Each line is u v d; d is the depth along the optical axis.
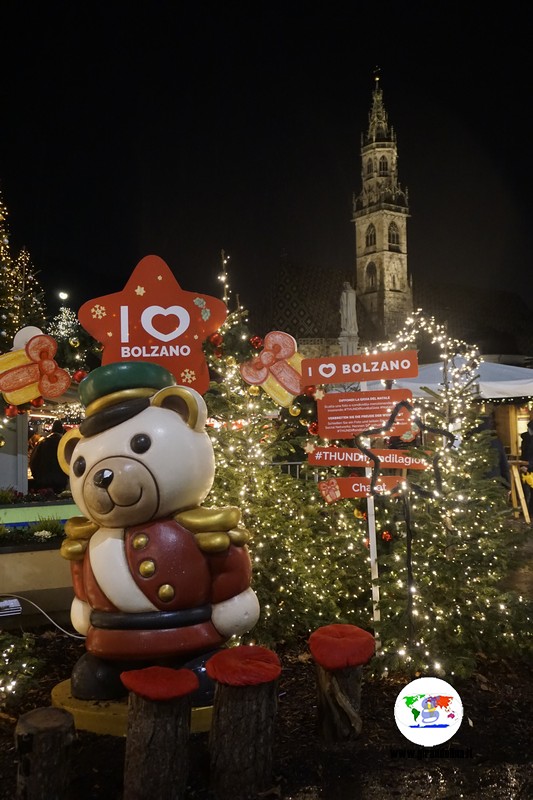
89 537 4.59
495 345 63.53
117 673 4.63
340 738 4.39
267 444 6.60
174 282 5.27
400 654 5.22
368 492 5.52
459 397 6.40
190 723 4.10
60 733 3.52
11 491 8.30
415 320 7.19
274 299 61.91
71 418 15.72
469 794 3.87
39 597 6.55
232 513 4.43
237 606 4.50
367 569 6.97
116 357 5.23
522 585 7.73
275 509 6.41
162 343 5.24
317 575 6.70
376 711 4.80
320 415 5.53
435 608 5.56
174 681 3.68
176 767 3.70
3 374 5.22
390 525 6.99
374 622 5.54
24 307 9.91
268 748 3.91
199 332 5.28
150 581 4.29
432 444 6.36
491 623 5.59
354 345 22.41
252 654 4.06
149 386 4.52
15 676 5.11
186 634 4.36
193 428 4.43
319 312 61.50
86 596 4.55
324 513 7.91
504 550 6.02
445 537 5.89
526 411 16.17
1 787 3.90
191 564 4.35
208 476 4.47
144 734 3.65
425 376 11.83
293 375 5.66
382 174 68.81
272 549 6.16
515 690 5.25
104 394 4.45
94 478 4.25
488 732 4.57
